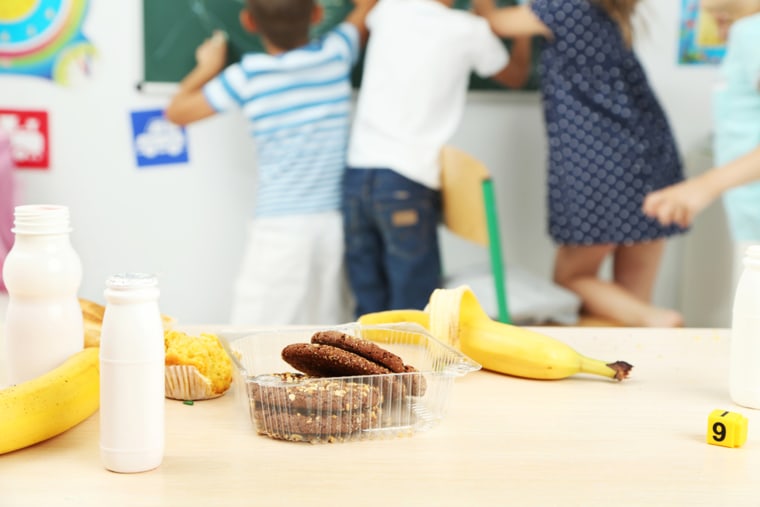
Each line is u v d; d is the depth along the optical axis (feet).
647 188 6.84
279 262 6.96
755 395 3.03
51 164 7.22
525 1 7.34
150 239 7.39
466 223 6.44
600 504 2.30
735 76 6.61
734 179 6.19
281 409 2.69
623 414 2.97
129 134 7.22
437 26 6.70
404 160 6.68
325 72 6.88
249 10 6.84
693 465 2.56
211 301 7.51
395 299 6.83
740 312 3.06
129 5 7.06
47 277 2.83
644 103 6.93
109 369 2.45
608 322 6.85
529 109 7.55
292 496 2.33
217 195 7.38
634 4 6.82
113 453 2.46
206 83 7.14
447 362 2.96
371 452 2.64
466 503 2.30
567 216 6.86
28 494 2.33
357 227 6.94
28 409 2.58
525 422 2.89
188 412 2.98
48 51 7.08
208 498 2.32
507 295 6.65
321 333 2.83
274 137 6.86
